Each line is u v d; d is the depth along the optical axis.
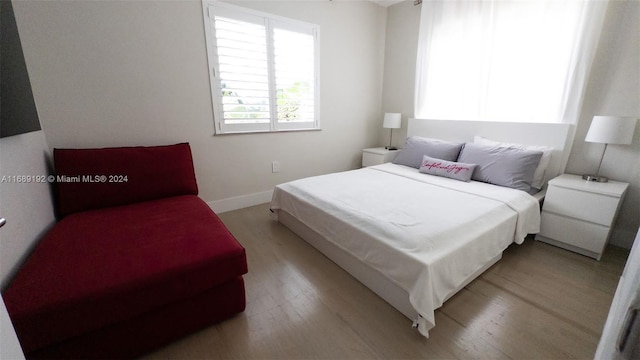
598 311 1.47
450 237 1.46
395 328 1.36
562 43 2.26
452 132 3.08
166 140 2.43
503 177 2.33
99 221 1.65
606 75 2.11
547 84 2.39
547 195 2.14
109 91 2.10
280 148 3.19
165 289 1.17
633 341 0.37
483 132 2.81
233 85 2.67
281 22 2.83
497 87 2.71
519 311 1.47
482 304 1.53
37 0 1.75
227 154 2.81
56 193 1.88
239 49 2.62
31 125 1.43
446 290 1.36
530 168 2.27
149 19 2.17
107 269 1.16
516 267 1.89
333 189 2.26
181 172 2.19
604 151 2.09
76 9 1.88
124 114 2.19
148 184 2.04
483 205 1.86
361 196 2.06
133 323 1.14
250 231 2.46
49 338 0.97
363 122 3.95
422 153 3.03
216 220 1.71
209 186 2.76
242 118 2.80
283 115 3.09
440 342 1.27
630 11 1.95
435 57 3.17
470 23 2.81
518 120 2.61
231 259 1.33
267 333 1.34
